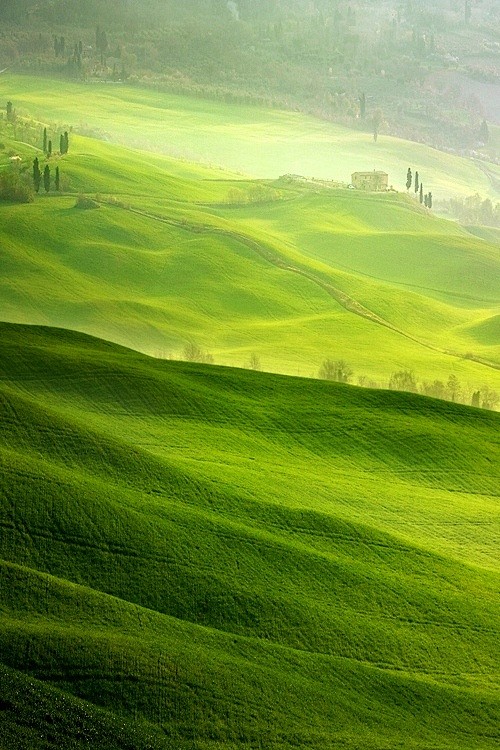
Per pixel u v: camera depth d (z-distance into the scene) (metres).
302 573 85.12
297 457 125.94
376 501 114.31
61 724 59.31
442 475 127.06
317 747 61.34
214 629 74.00
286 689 66.75
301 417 137.62
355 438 133.12
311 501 108.50
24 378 134.62
